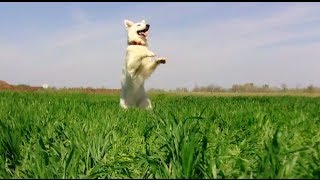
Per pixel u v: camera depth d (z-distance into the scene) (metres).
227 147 1.29
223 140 1.41
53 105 2.62
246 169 0.94
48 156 1.11
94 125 1.68
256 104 3.05
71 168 1.02
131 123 1.91
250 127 1.68
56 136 1.48
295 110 2.24
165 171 1.00
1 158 1.18
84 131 1.45
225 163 1.15
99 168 1.09
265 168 0.88
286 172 0.89
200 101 4.19
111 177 1.11
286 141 1.30
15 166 1.19
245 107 2.61
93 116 2.01
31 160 1.14
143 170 1.14
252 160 1.11
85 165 1.12
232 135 1.53
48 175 1.01
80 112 2.25
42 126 1.51
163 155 1.22
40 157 1.07
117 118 1.89
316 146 1.19
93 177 1.04
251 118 1.83
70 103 2.92
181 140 1.05
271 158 0.90
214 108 2.40
